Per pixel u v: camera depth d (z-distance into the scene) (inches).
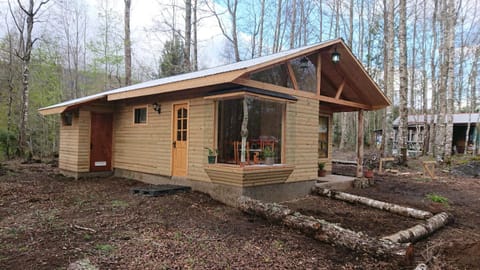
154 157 314.5
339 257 139.3
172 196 250.8
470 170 427.5
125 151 354.9
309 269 125.1
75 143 350.0
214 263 126.4
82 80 799.7
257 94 224.8
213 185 250.4
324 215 215.9
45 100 670.5
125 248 139.2
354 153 814.5
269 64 210.7
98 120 362.3
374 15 855.1
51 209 209.5
